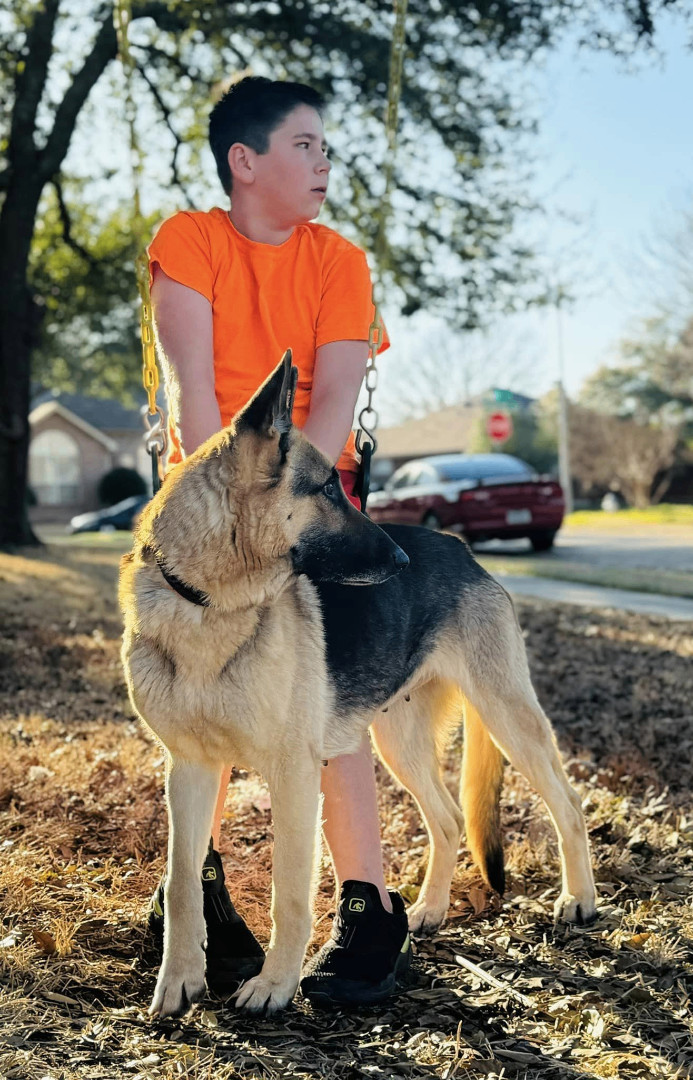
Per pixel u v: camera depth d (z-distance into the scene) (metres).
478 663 3.23
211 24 13.38
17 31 16.22
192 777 2.67
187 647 2.52
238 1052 2.38
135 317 25.16
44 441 51.06
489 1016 2.61
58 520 51.12
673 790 4.64
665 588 11.92
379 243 4.21
